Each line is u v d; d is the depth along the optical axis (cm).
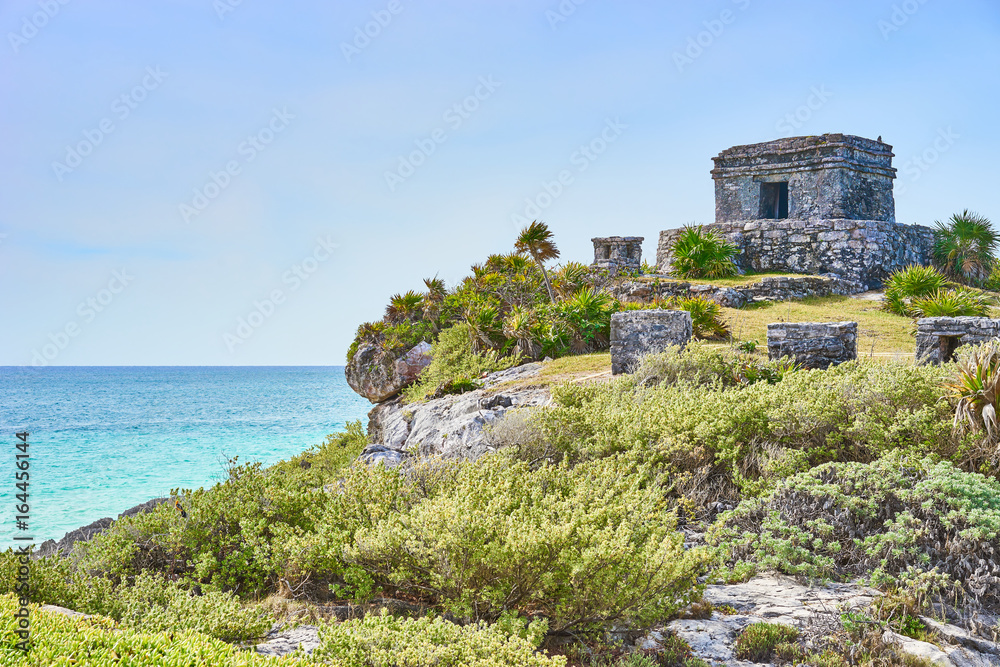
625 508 752
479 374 2380
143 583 677
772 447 989
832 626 633
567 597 638
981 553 702
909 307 2814
